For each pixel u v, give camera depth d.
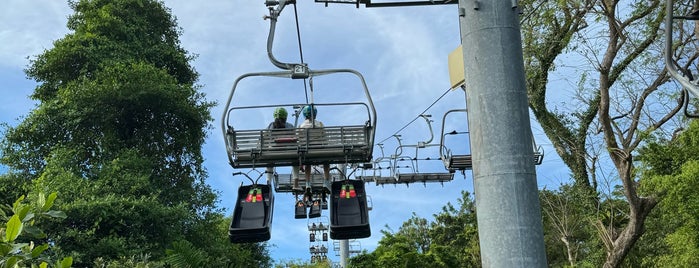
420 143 15.31
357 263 24.91
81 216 18.03
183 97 23.23
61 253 16.73
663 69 17.70
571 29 18.47
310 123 8.80
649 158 17.83
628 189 17.64
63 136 22.16
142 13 26.17
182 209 19.89
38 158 22.22
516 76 4.86
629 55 18.23
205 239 21.66
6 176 21.30
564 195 25.22
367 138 7.75
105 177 19.78
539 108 21.08
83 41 23.28
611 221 19.77
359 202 7.64
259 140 7.77
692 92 4.29
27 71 23.45
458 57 5.41
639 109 18.42
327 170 9.84
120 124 23.19
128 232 18.83
